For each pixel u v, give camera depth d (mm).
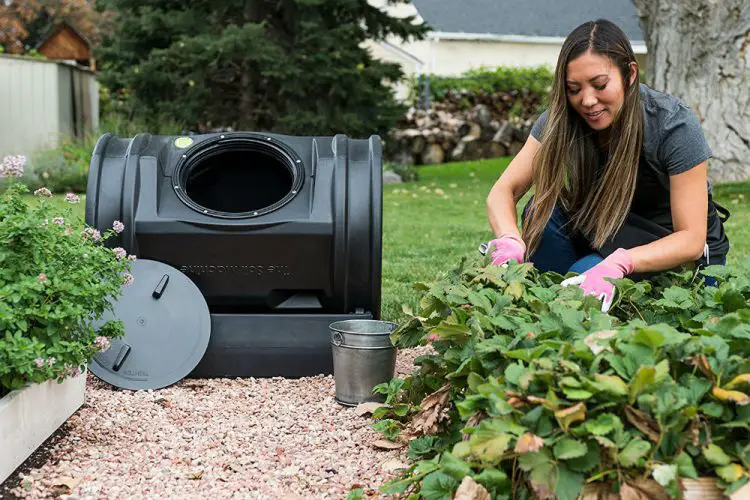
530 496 1895
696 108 10023
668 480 1688
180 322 3301
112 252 2902
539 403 1816
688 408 1748
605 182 2918
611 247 3057
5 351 2408
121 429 2820
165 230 3322
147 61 12320
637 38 21469
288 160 3545
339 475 2486
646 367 1734
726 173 9898
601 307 2484
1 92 12250
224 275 3426
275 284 3449
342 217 3377
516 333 2100
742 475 1759
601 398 1794
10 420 2387
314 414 3029
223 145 3617
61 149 11898
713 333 2041
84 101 14078
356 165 3510
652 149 2889
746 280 2438
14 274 2590
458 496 1817
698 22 9805
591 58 2697
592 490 1786
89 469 2486
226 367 3406
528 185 3293
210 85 12625
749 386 1818
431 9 21109
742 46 9617
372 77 12992
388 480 2432
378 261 3430
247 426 2896
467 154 16188
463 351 2180
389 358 3094
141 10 12414
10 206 2699
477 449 1760
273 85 12695
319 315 3459
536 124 3271
